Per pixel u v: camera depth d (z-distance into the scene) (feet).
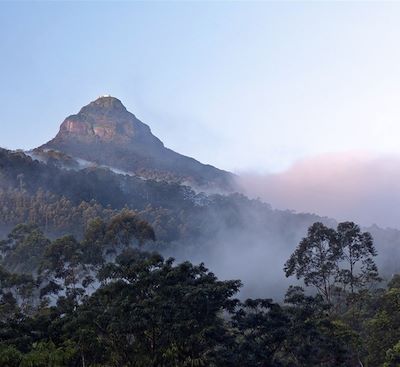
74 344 90.99
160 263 104.94
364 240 146.41
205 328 91.15
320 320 108.06
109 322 92.58
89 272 141.38
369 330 118.83
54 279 143.54
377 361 111.24
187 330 92.02
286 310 108.88
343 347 109.60
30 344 95.50
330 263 144.77
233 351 96.32
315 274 145.79
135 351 96.58
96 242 140.87
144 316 90.53
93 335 92.17
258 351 97.35
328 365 109.29
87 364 96.48
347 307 149.69
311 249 147.84
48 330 98.32
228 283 98.27
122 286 97.40
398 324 113.70
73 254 135.44
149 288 99.14
